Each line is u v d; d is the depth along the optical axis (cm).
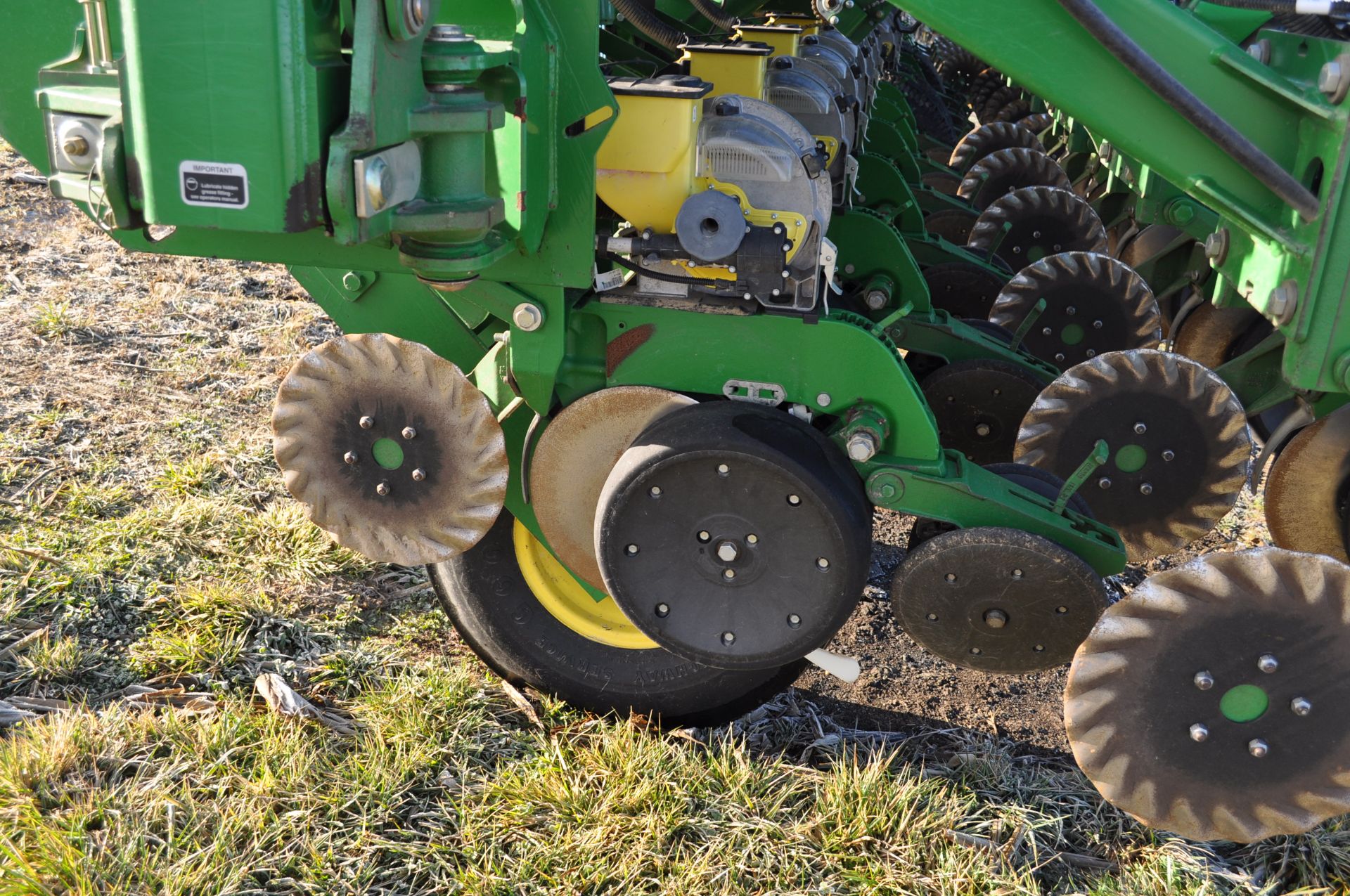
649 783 260
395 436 252
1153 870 247
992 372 403
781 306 246
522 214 216
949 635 253
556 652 289
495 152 212
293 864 237
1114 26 194
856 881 242
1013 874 243
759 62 281
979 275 532
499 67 205
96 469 394
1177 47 206
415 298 271
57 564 332
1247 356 383
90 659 296
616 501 241
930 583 247
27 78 218
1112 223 644
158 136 175
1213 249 241
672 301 249
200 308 552
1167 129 208
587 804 257
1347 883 247
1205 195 209
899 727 302
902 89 952
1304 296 203
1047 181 691
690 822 253
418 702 285
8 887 219
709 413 244
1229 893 243
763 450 232
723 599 247
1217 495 346
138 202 182
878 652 338
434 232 198
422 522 259
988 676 328
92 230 650
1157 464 347
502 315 245
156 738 265
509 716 290
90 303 548
